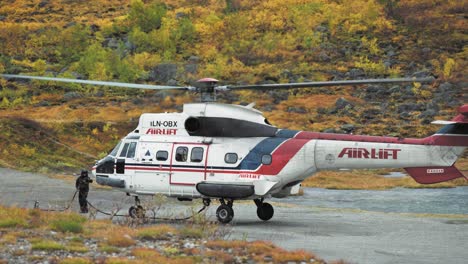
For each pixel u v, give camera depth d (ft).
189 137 160.66
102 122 426.51
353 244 129.90
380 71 557.74
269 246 118.21
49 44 625.82
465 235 145.38
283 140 156.46
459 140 147.74
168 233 128.57
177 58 595.88
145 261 102.63
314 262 108.06
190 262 102.73
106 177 164.45
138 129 166.09
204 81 151.12
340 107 491.72
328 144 154.30
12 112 457.68
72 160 351.67
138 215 157.07
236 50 608.19
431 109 482.69
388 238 139.54
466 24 643.86
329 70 565.53
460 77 539.70
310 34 622.54
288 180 155.43
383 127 454.81
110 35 645.92
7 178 267.80
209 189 155.43
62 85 518.78
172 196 160.25
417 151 149.48
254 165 155.12
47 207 191.52
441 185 296.51
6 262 100.68
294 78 550.77
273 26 650.43
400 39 618.85
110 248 110.42
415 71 561.02
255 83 540.11
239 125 158.20
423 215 188.44
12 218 130.72
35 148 358.84
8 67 556.92
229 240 127.13
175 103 479.41
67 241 117.50
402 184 301.84
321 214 188.44
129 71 540.11
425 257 117.50
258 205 168.04
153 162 160.66
